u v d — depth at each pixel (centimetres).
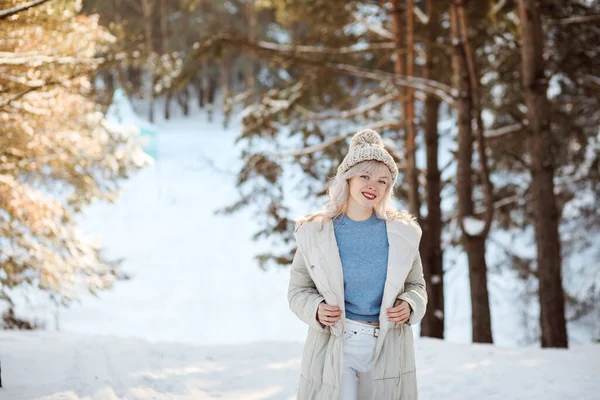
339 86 1270
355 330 292
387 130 1374
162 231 2823
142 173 3372
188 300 2081
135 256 2533
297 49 1158
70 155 827
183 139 4056
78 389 486
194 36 3325
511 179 1477
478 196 1448
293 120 1354
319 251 294
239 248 2680
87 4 746
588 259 1748
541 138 931
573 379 523
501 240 2005
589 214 1541
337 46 1303
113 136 883
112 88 832
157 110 4903
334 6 1253
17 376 513
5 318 938
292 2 1288
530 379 527
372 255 295
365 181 298
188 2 1530
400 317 288
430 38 1235
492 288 1983
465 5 994
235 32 1093
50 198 805
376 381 289
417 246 300
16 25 549
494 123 1398
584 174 1462
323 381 291
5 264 785
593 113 1416
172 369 562
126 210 3011
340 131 1364
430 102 1291
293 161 1305
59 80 616
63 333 718
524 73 949
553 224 922
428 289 1218
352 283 294
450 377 542
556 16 1236
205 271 2402
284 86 1284
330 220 301
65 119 762
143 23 3175
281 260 1341
